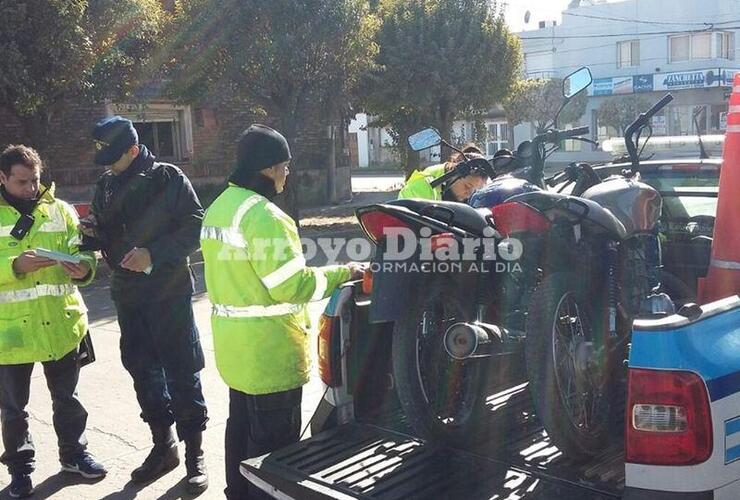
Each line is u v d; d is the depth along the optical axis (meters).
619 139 5.65
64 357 4.46
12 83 11.02
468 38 18.05
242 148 3.50
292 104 14.68
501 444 3.17
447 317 3.44
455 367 3.41
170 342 4.29
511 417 3.42
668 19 38.41
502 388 3.66
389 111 19.00
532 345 3.00
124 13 12.41
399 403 3.65
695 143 5.56
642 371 2.40
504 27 18.69
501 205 3.19
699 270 4.38
